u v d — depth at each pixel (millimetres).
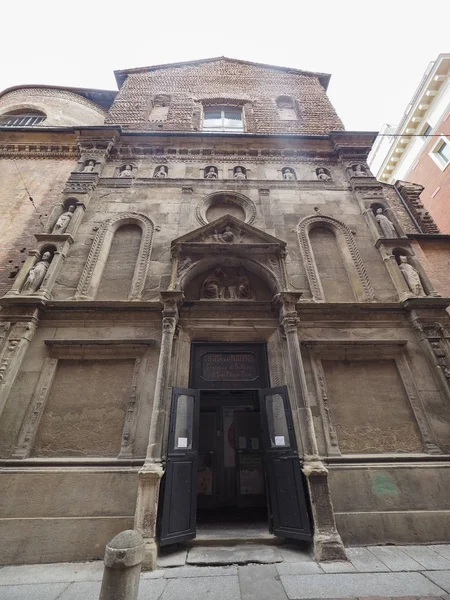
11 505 5512
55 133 13602
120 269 9188
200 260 8664
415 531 5594
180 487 5758
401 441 6645
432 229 12125
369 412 6953
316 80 18922
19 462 5895
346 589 3885
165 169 12164
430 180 22344
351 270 9328
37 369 6938
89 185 10898
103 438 6402
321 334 7750
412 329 7938
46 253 8859
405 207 12555
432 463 6246
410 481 6047
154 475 5387
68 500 5605
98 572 4703
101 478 5816
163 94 16859
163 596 3811
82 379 7023
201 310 7996
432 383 7164
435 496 5922
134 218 10203
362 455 6387
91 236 9656
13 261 9758
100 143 12586
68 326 7551
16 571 4738
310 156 13031
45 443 6285
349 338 7711
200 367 7492
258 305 8039
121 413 6672
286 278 8242
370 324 7945
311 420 6199
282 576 4312
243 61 20234
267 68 19875
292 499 5676
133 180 11453
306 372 7254
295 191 11445
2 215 11000
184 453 6090
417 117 23547
